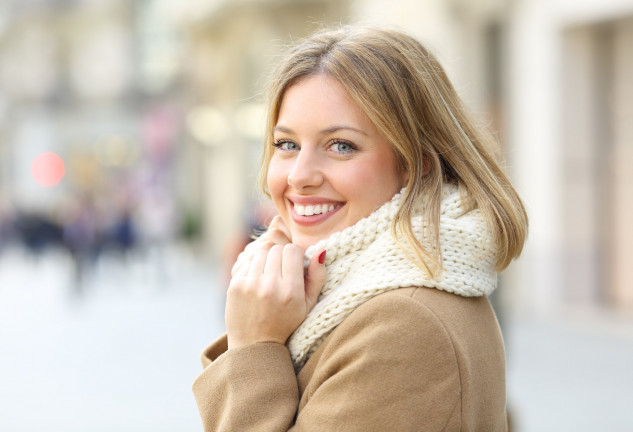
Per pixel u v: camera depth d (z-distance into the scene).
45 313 12.45
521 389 6.36
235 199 19.84
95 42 33.44
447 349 1.45
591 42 9.23
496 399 1.60
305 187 1.67
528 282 9.61
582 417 5.52
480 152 1.77
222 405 1.59
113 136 34.56
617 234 9.15
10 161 39.56
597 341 8.12
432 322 1.46
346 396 1.46
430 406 1.43
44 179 37.41
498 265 1.66
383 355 1.44
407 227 1.56
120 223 17.42
